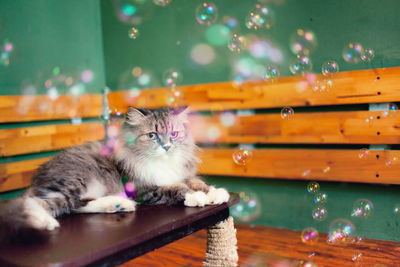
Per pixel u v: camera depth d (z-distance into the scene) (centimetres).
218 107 247
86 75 283
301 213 231
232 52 242
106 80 299
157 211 127
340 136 211
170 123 156
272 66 228
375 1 196
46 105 245
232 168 245
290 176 226
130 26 282
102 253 90
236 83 239
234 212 253
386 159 198
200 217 121
